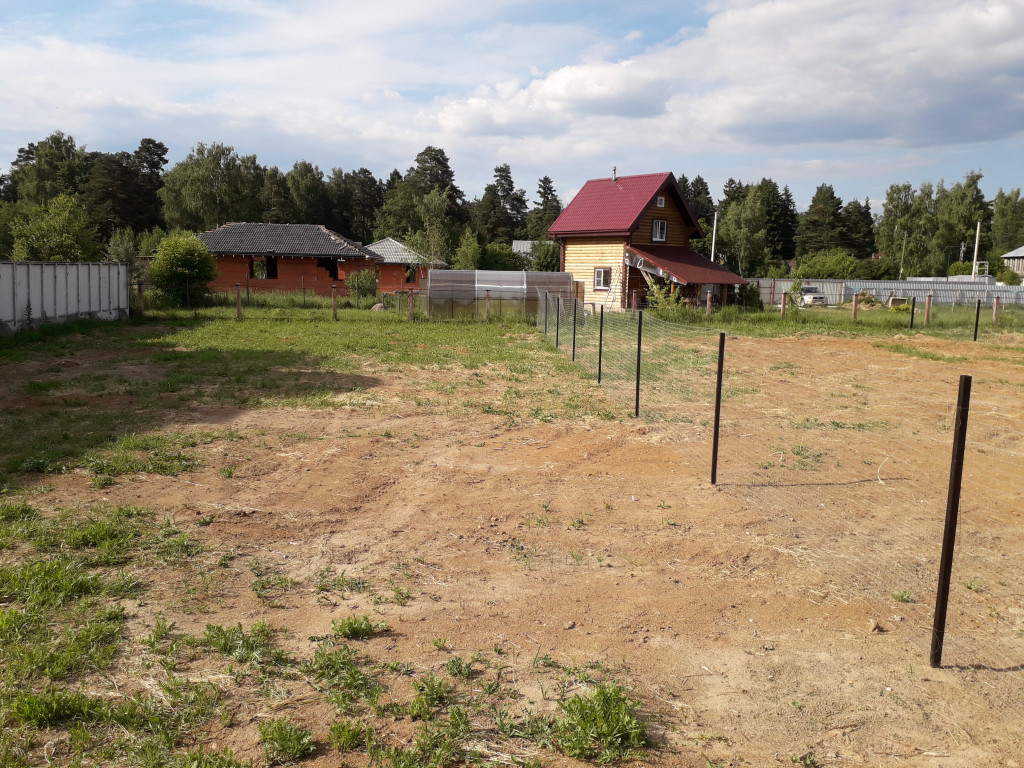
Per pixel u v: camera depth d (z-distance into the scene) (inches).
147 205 3048.7
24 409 411.8
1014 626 180.9
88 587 189.9
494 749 131.0
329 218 3754.9
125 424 382.6
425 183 3695.9
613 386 541.6
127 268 1067.3
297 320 1068.5
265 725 133.9
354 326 989.8
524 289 1168.2
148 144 3555.6
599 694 143.3
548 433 394.3
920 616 186.2
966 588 202.1
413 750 129.0
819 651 169.0
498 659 163.2
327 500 276.5
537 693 149.3
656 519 259.0
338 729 133.1
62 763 123.6
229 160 2950.3
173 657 158.4
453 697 146.6
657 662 163.5
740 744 134.2
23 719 133.3
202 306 1226.6
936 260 3056.1
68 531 227.1
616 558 224.7
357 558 222.5
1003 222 3791.8
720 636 176.1
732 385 545.6
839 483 301.3
